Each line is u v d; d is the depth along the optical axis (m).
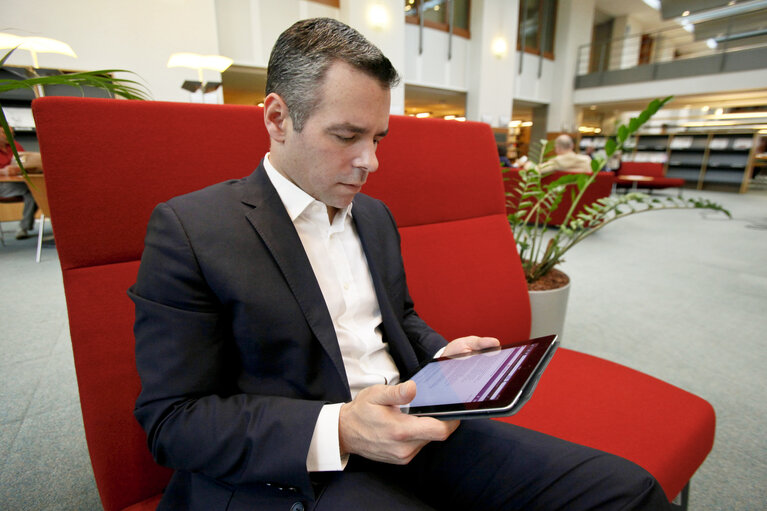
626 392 1.02
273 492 0.56
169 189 0.80
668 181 8.01
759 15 9.10
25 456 1.26
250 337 0.57
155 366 0.53
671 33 13.24
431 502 0.73
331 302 0.69
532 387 0.52
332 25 0.55
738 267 3.56
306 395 0.61
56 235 0.70
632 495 0.59
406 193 1.19
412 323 0.90
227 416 0.52
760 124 10.84
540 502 0.64
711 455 1.33
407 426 0.49
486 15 8.35
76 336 0.71
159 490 0.78
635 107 11.88
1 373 1.75
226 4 5.43
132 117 0.77
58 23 4.30
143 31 4.74
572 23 10.68
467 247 1.32
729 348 2.08
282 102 0.57
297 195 0.66
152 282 0.54
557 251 1.94
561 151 5.04
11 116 4.51
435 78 8.28
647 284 3.10
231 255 0.57
